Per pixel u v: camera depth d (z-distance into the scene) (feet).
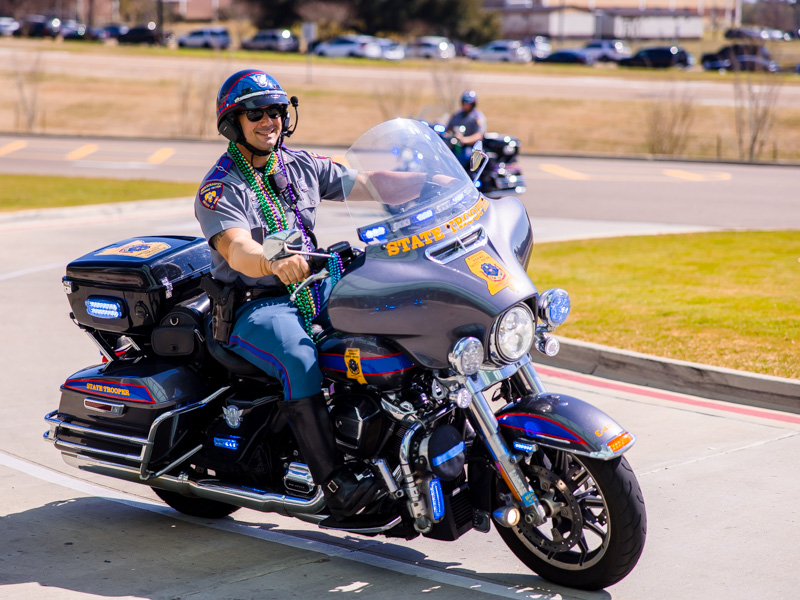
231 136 14.46
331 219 51.13
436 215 13.15
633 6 338.34
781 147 102.17
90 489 18.11
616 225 51.42
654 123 102.17
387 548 15.30
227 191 14.38
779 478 17.52
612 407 21.86
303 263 12.84
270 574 14.33
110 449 15.72
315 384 13.62
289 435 14.58
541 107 129.29
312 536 15.89
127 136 114.93
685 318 28.22
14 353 26.89
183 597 13.55
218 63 163.02
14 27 252.42
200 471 15.48
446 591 13.65
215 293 14.60
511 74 169.27
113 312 16.01
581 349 25.02
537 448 13.62
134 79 154.61
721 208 58.23
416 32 275.39
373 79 157.69
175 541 15.70
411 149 13.69
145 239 17.26
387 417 13.52
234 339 14.38
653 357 23.75
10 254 41.93
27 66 162.30
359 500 13.38
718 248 42.29
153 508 17.28
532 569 14.01
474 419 13.23
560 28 307.17
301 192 15.14
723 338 25.80
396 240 13.03
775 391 21.67
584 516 13.57
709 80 163.53
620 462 12.96
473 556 14.92
